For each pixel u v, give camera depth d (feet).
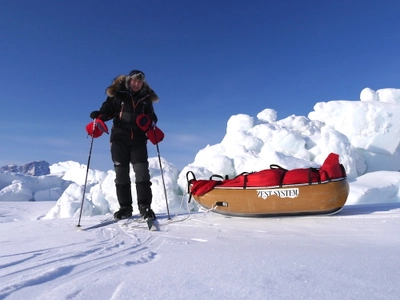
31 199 60.08
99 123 8.30
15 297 2.75
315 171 8.46
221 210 9.07
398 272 3.21
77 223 8.66
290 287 2.84
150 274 3.35
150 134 9.16
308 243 5.14
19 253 4.66
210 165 32.45
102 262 4.09
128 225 7.86
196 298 2.64
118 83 8.85
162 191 27.53
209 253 4.40
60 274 3.54
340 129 39.50
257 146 38.34
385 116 36.99
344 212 9.13
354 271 3.27
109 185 30.14
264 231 6.56
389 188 26.84
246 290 2.79
